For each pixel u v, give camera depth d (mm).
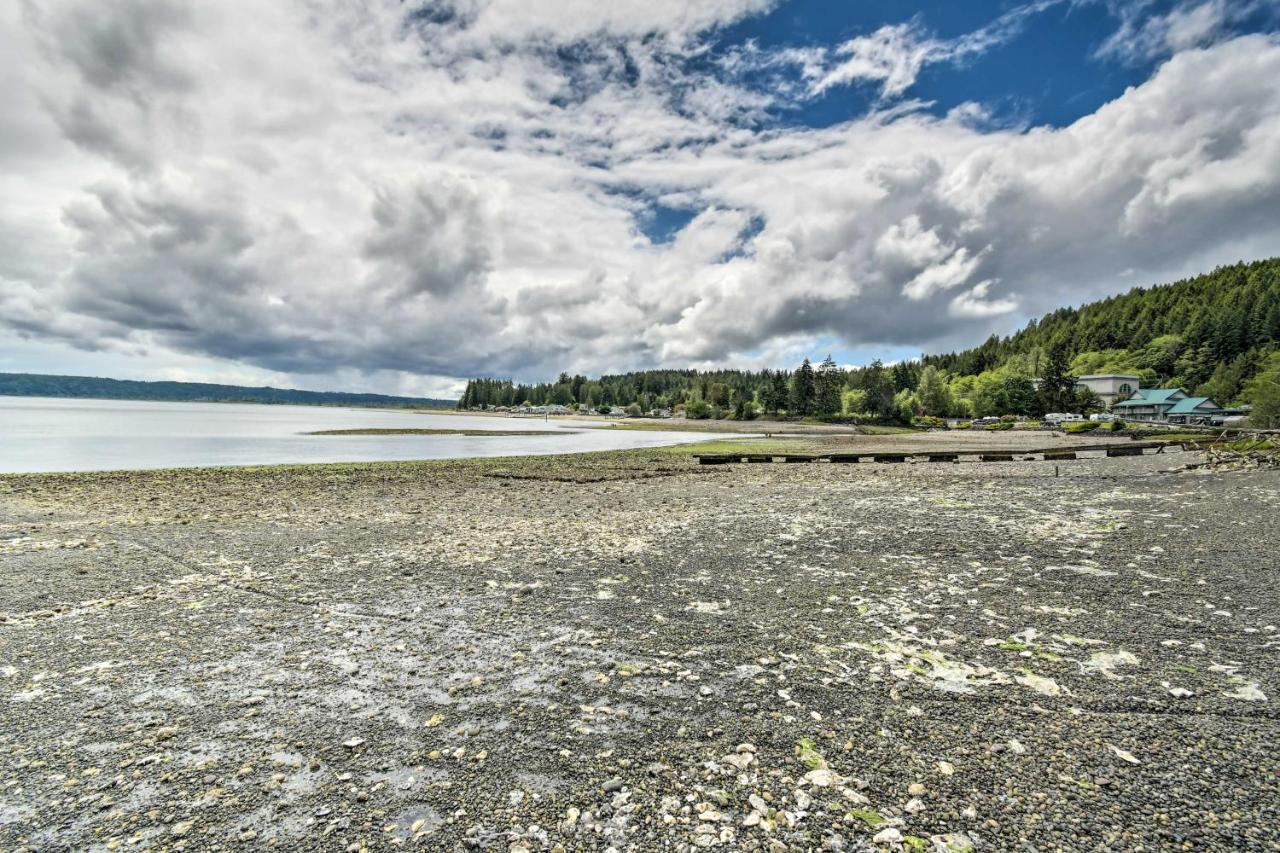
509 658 7312
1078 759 4969
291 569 11633
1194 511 16062
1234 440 40656
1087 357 165000
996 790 4570
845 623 8383
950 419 143250
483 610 9109
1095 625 8047
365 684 6617
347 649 7621
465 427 107000
